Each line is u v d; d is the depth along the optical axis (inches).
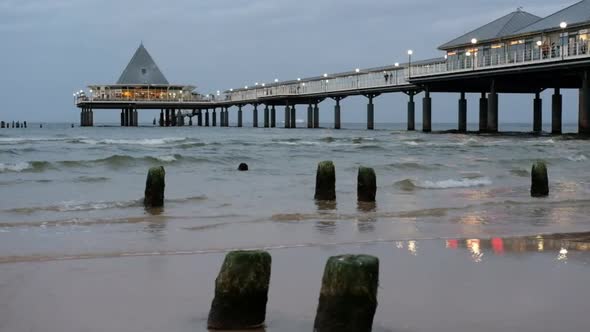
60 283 348.2
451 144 1839.3
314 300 321.1
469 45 2687.0
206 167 1144.2
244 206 680.4
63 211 627.5
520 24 2650.1
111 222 562.6
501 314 298.0
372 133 3132.4
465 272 376.5
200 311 303.3
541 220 597.0
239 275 276.1
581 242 474.9
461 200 750.5
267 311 301.6
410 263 399.5
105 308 306.0
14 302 313.1
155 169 665.0
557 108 2687.0
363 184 713.0
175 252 434.3
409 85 3161.9
